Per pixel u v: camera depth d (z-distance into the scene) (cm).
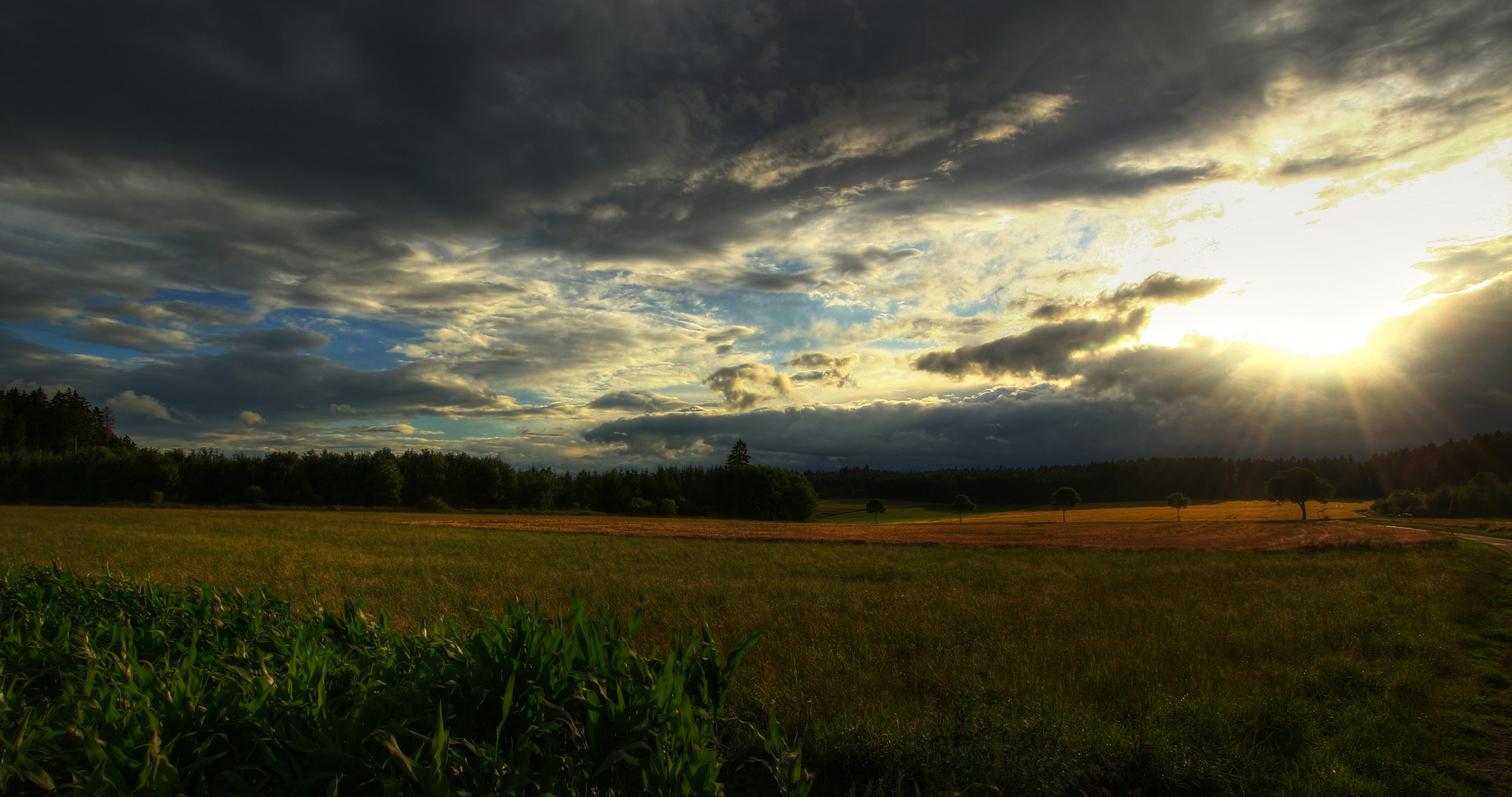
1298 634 922
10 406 11350
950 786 397
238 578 1800
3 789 242
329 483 9669
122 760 244
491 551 2980
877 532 5156
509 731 298
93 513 5609
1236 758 466
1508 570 2069
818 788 419
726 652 817
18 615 593
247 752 275
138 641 462
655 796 256
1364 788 430
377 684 318
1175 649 837
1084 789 424
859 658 811
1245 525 6028
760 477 10988
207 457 9462
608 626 385
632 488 11456
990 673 580
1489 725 586
